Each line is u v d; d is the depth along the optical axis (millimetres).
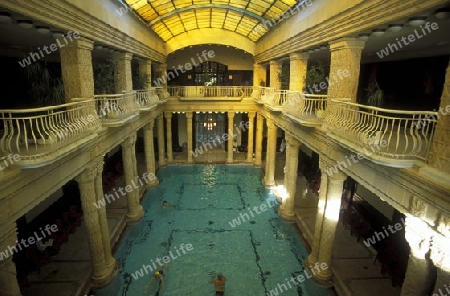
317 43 9344
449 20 5895
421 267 5363
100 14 8562
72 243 11461
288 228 13688
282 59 15281
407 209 5457
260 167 22375
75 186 14719
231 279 10273
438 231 4742
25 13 5246
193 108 21734
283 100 13305
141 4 11844
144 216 14742
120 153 22109
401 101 11328
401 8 5438
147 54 15453
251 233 13258
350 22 7250
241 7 14312
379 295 8906
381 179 6270
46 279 9445
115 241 11891
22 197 5344
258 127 21672
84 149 7883
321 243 9828
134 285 9906
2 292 5172
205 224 14008
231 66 24656
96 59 15281
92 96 8289
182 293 9602
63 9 6410
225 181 19703
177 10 14359
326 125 8438
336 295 9430
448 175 4453
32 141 6715
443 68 9156
